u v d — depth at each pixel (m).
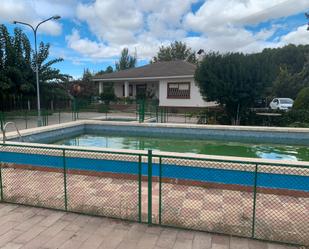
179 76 22.38
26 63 20.64
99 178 6.10
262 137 12.66
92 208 4.51
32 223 4.04
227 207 4.64
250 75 14.02
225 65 14.48
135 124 15.06
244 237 3.65
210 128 13.41
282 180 4.82
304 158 9.62
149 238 3.63
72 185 5.68
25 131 11.87
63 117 20.45
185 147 11.62
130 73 26.88
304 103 15.92
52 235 3.70
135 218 4.18
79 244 3.48
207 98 15.41
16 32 20.50
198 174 5.05
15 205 4.68
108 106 23.83
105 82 29.09
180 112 22.73
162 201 4.88
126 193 5.26
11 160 6.43
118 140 13.50
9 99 20.44
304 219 4.20
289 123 14.63
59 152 6.03
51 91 22.34
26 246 3.42
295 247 3.44
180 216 4.30
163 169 5.18
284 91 31.31
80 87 32.25
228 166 4.96
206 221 4.13
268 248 3.42
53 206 4.61
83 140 13.59
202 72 15.09
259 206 4.65
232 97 14.43
